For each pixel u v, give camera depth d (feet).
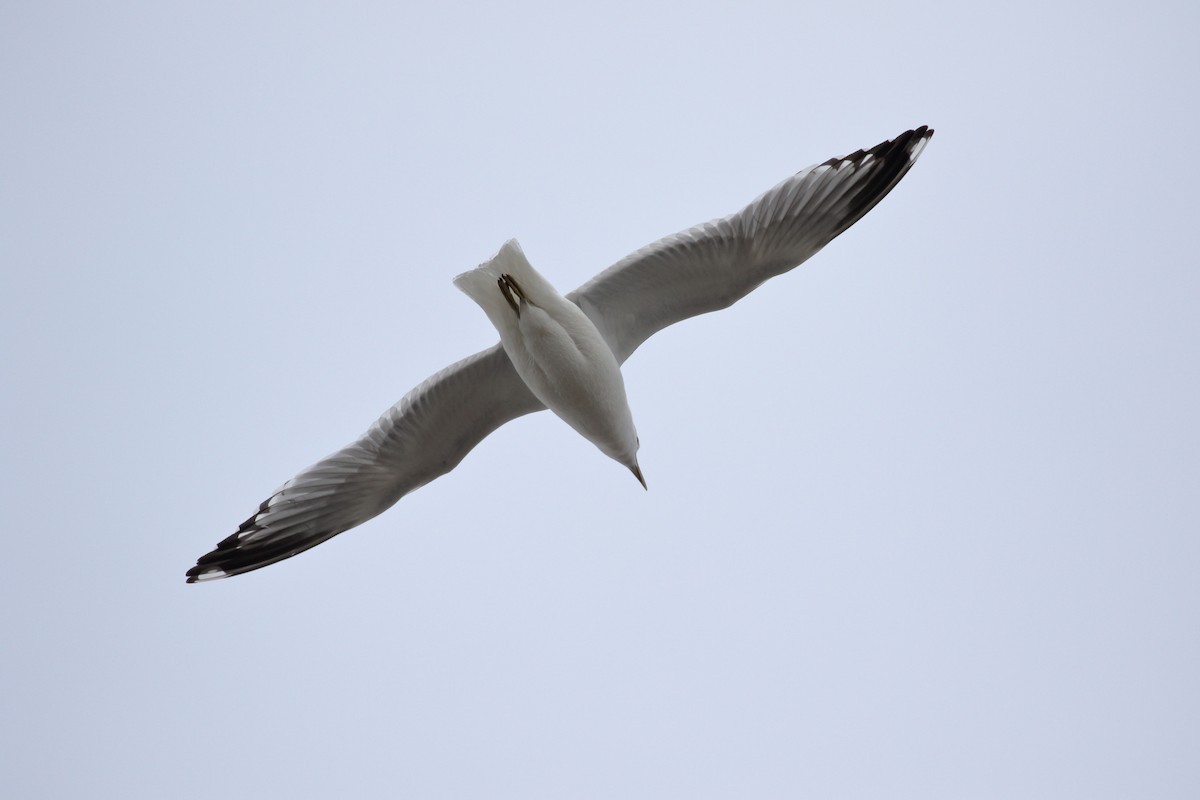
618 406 41.91
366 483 45.34
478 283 39.73
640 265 41.45
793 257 42.27
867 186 43.01
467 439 44.91
